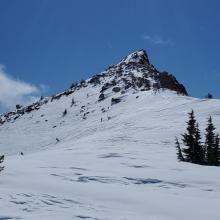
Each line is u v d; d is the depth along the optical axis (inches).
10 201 483.5
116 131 2662.4
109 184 669.3
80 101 6747.1
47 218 429.4
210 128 1328.7
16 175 665.0
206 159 1233.4
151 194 608.4
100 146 1817.2
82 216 448.1
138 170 814.5
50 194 543.8
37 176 673.6
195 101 3223.4
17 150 5019.7
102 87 6993.1
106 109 5477.4
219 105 2839.6
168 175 768.9
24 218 422.3
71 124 5551.2
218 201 594.2
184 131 2142.0
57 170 752.3
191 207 542.6
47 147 4758.9
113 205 520.4
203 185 709.9
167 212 508.1
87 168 810.8
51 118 6254.9
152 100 4665.4
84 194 567.2
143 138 2030.0
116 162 927.0
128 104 5137.8
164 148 1601.9
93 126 4581.7
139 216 474.9
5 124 6692.9
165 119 2736.2
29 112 7081.7
